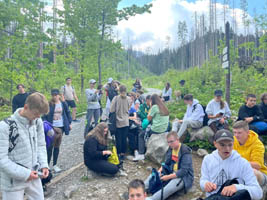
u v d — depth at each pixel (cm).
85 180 467
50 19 1279
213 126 585
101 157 471
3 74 1203
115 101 550
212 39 5169
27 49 1185
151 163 535
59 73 1537
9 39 1184
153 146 533
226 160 285
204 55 5722
